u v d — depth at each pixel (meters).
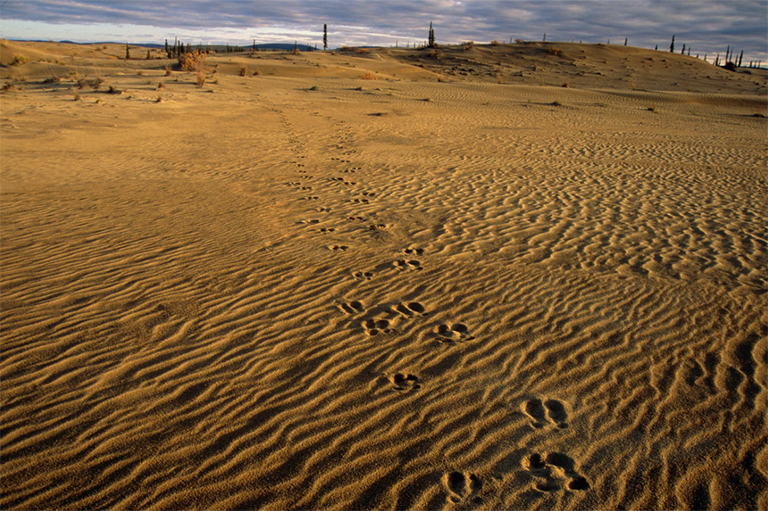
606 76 62.19
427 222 7.97
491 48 82.38
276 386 3.74
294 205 8.62
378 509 2.68
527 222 8.13
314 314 4.89
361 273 5.91
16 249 6.12
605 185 10.94
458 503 2.73
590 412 3.54
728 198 10.08
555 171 12.28
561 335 4.64
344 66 57.00
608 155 14.77
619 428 3.38
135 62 51.50
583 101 32.97
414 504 2.71
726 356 4.32
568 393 3.76
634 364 4.17
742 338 4.62
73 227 6.98
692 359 4.26
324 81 39.59
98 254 6.08
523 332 4.68
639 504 2.76
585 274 6.09
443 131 18.83
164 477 2.84
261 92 30.55
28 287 5.14
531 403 3.63
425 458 3.06
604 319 4.96
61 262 5.80
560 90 38.69
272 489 2.79
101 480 2.80
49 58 53.19
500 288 5.63
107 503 2.65
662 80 60.53
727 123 25.06
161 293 5.15
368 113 23.39
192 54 45.09
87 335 4.30
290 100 26.98
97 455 2.98
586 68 67.69
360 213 8.32
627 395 3.75
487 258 6.52
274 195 9.20
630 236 7.57
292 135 16.44
